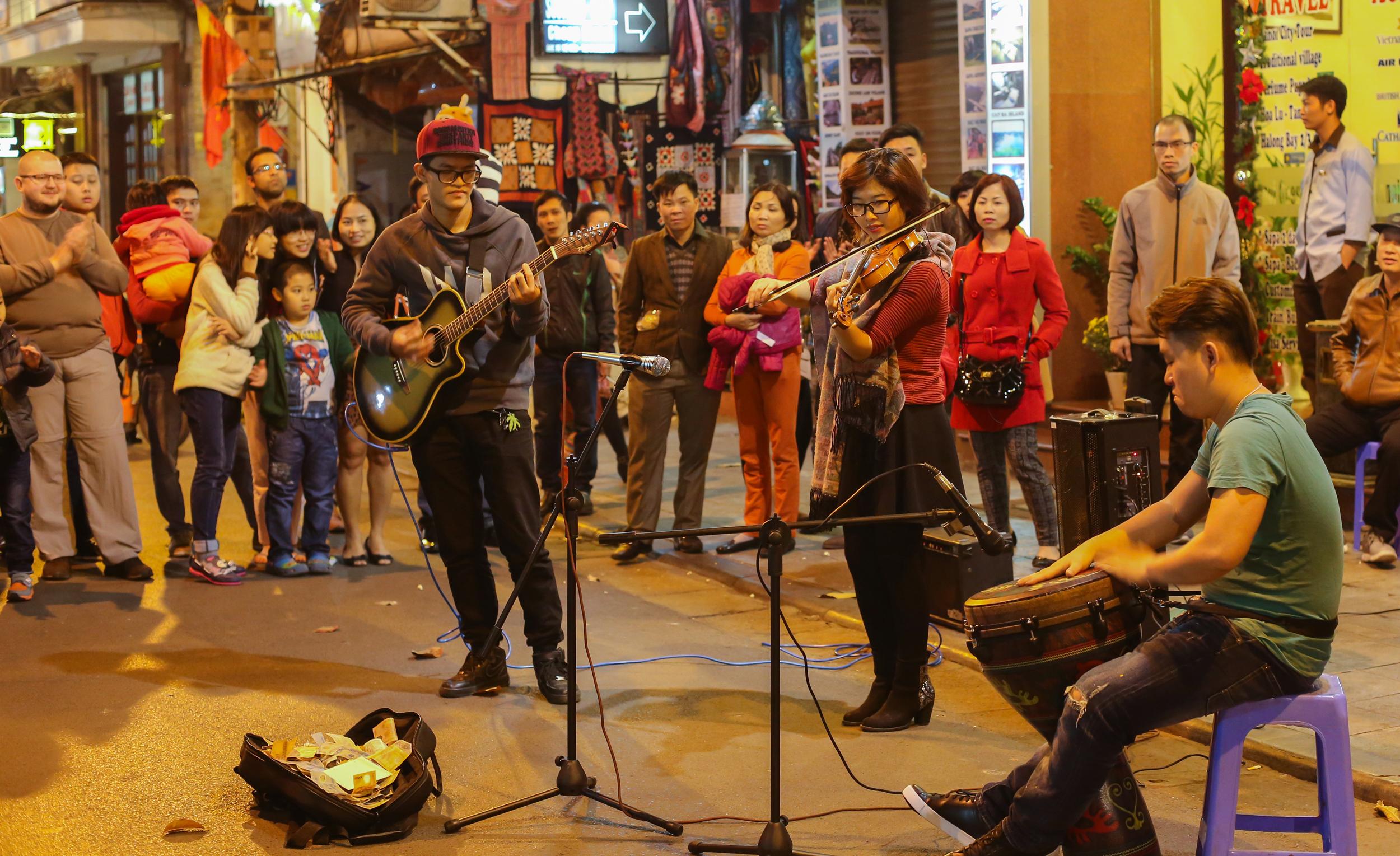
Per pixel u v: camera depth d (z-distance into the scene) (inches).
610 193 459.5
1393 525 244.1
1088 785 121.9
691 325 275.3
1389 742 161.6
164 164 714.8
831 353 173.9
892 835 146.4
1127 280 278.1
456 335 184.9
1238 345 123.3
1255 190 349.7
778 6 452.8
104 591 256.4
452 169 187.2
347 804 144.9
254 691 197.3
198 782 162.7
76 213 261.6
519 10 445.4
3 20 778.2
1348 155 310.2
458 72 473.1
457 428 192.4
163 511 279.6
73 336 255.6
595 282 320.2
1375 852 138.9
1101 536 130.7
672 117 458.6
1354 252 309.1
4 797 158.1
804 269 264.7
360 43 518.9
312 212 261.6
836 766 166.6
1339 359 256.2
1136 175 372.8
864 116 441.4
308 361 265.3
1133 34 368.2
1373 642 199.9
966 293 245.4
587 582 263.4
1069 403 372.8
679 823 150.1
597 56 451.8
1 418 243.4
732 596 252.1
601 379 352.8
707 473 369.1
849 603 238.5
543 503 317.1
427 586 262.1
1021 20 359.9
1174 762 165.8
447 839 146.9
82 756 171.2
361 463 278.4
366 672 207.2
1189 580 118.6
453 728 181.8
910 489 170.7
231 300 256.2
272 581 265.6
